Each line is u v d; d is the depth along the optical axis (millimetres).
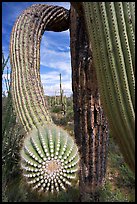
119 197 3424
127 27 1511
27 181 1340
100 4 1494
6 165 3311
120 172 4281
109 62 1530
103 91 1602
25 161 1344
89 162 2605
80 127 2594
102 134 2611
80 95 2559
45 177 1301
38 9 2412
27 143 1366
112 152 5039
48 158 1312
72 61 2646
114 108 1593
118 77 1541
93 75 2494
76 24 2508
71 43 2650
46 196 1335
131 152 1663
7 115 3596
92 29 1545
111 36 1511
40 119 1814
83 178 2623
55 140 1345
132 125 1599
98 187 2689
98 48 1540
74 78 2629
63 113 8492
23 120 1836
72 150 1363
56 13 2521
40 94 2004
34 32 2289
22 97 1918
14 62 2129
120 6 1494
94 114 2545
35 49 2227
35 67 2162
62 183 1328
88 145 2580
